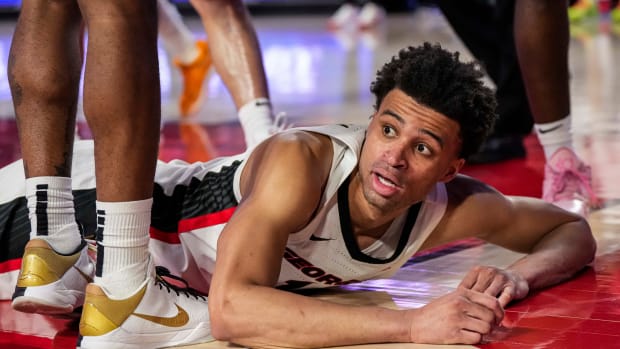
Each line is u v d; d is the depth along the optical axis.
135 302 2.57
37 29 2.77
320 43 13.09
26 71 2.74
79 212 3.02
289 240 2.67
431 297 3.04
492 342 2.61
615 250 3.51
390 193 2.55
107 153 2.49
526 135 5.74
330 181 2.62
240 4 4.10
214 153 5.36
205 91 6.62
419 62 2.52
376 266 2.82
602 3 15.76
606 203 4.17
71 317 2.93
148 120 2.49
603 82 8.53
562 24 3.69
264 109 4.00
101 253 2.57
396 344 2.53
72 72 2.79
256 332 2.45
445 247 3.65
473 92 2.53
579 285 3.12
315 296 3.04
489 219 2.99
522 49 3.76
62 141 2.79
